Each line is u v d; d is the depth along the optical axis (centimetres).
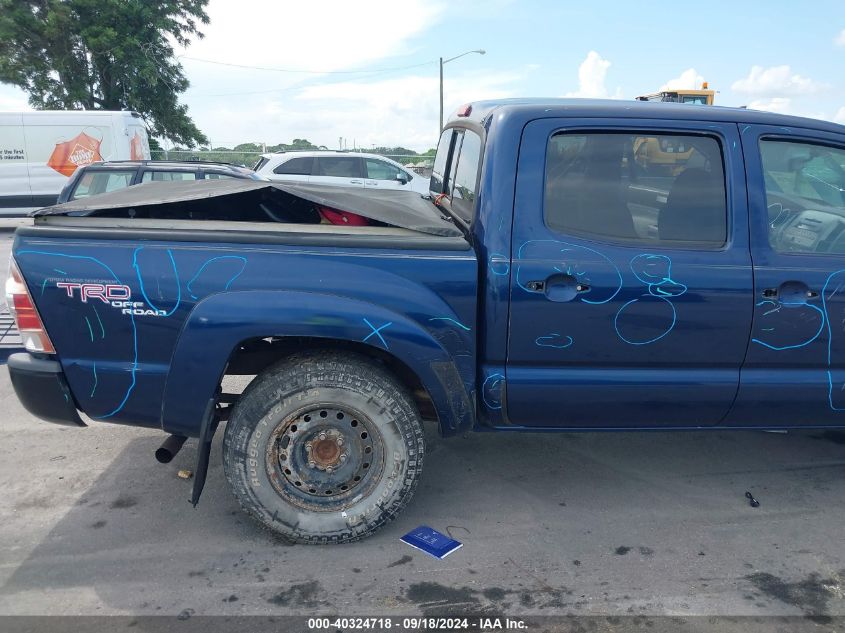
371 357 306
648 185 306
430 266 290
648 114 306
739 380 315
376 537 316
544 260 294
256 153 2417
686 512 344
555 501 353
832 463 401
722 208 310
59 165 1539
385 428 296
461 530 324
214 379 283
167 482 365
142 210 337
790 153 318
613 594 278
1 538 310
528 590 279
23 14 2409
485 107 339
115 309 279
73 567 289
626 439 430
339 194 345
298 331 279
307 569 291
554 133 300
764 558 305
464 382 303
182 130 2766
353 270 284
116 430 431
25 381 286
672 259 300
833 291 311
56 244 279
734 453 412
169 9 2597
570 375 307
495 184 296
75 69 2530
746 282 304
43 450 401
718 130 309
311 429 296
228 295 278
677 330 305
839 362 320
